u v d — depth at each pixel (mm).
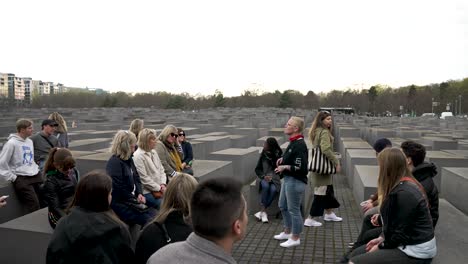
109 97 102500
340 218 8523
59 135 9336
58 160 5332
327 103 105812
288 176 6695
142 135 6418
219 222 2236
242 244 7055
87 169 9188
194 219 2297
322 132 7891
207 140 15375
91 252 3148
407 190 4020
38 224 5609
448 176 8891
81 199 3357
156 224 3398
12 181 7234
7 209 7129
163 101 101375
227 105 108062
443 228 5719
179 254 2244
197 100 103688
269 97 108250
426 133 21969
